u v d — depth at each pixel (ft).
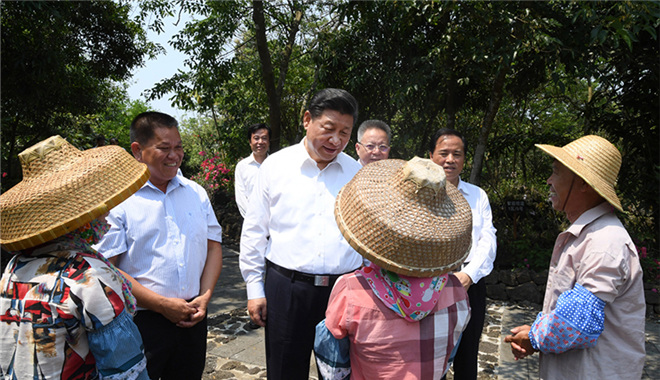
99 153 4.95
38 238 4.30
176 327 6.90
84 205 4.47
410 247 4.11
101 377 4.64
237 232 28.81
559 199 5.89
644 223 21.48
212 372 10.95
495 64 17.89
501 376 11.21
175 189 7.37
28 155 4.75
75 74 30.27
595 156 5.58
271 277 7.20
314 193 7.13
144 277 6.76
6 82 24.35
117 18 31.96
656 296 16.30
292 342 7.02
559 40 16.40
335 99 6.77
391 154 23.81
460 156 8.66
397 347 4.47
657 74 18.52
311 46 28.07
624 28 13.17
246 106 31.27
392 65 21.39
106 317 4.49
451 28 17.85
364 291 4.58
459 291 4.87
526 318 15.66
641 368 5.23
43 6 21.36
